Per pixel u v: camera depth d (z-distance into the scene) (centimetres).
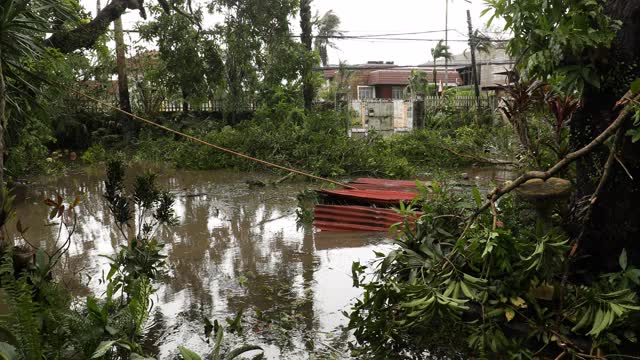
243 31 2025
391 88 4372
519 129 542
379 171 1340
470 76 3703
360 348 367
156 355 356
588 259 374
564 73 362
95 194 1046
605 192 358
